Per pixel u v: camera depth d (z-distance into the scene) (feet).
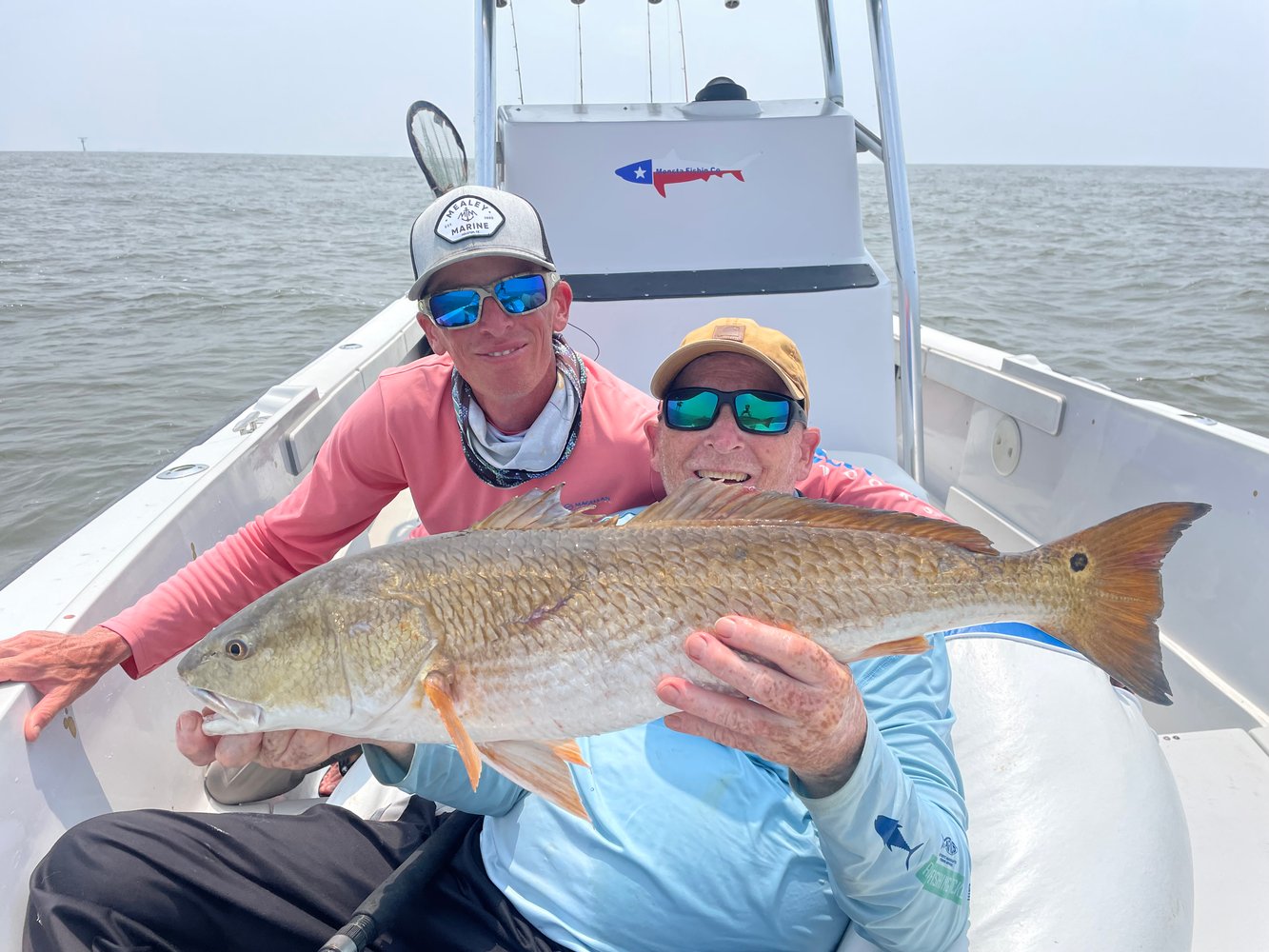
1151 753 7.46
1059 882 6.31
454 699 5.49
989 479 15.31
